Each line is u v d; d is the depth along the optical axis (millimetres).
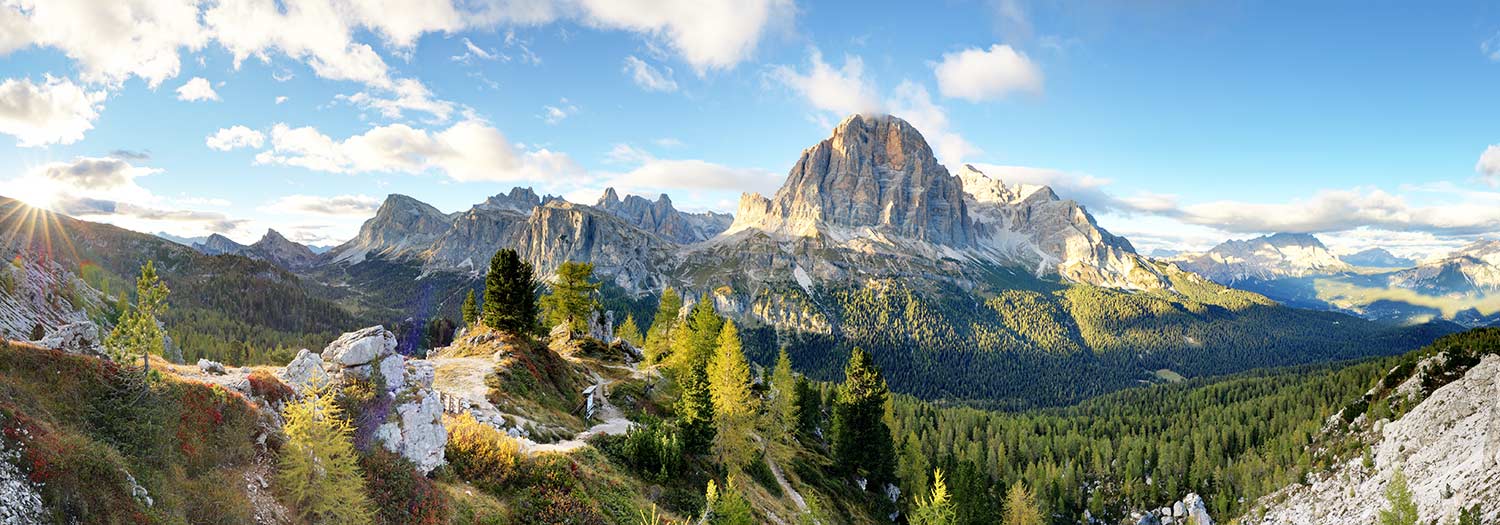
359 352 40156
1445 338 128875
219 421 29328
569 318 108688
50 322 88000
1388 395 120750
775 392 102125
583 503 40781
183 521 23516
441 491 35469
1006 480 134625
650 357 106312
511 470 41281
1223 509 119875
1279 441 132875
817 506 65750
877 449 85500
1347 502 99875
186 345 162500
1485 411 88875
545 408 65125
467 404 53469
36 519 19188
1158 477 134625
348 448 29344
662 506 48656
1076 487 137750
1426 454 93688
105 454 23016
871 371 86000
